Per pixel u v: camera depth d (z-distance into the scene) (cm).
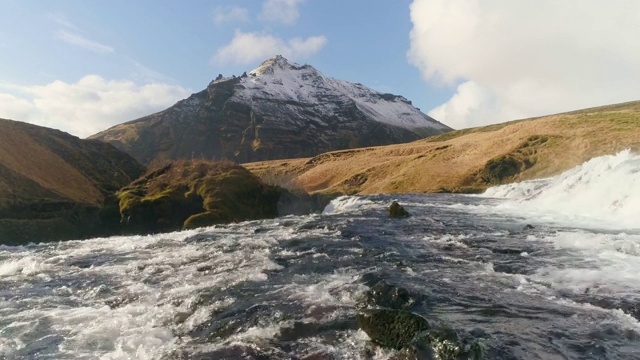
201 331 1012
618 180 3005
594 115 7756
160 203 3597
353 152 13775
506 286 1250
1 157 4841
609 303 1059
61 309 1227
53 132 7062
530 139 7244
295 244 2080
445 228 2495
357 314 996
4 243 3148
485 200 4772
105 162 7200
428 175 7931
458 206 4022
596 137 6281
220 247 2078
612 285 1196
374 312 954
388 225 2686
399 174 8788
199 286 1380
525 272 1391
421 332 840
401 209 3173
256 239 2270
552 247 1764
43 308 1240
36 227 3462
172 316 1127
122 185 6812
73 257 2052
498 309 1054
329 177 11138
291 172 13038
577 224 2466
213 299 1232
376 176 9456
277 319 1045
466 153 8456
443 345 788
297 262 1680
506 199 4666
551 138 6944
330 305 1131
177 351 896
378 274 1427
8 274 1712
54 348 943
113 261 1905
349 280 1377
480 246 1870
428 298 1147
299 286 1327
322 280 1391
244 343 917
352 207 4638
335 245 2009
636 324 929
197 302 1217
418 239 2130
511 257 1620
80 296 1368
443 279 1350
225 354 867
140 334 1008
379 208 3875
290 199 5231
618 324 932
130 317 1130
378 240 2120
